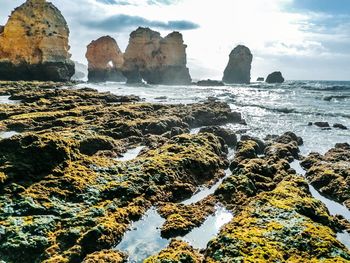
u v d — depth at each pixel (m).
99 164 18.50
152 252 12.19
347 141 31.67
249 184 17.39
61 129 27.14
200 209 15.56
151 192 16.31
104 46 129.62
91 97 44.59
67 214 13.49
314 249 10.78
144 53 123.56
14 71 77.75
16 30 77.44
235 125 38.00
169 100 54.62
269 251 10.51
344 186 18.30
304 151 28.33
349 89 103.06
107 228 12.66
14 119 29.08
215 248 11.12
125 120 30.91
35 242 11.70
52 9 84.12
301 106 55.19
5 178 14.71
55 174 16.05
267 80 175.62
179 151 21.70
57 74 81.62
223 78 160.12
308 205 14.05
